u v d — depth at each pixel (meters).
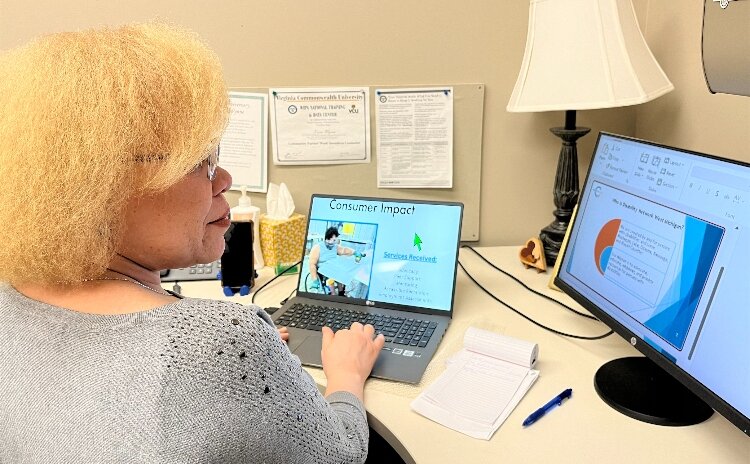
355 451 0.81
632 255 1.05
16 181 0.57
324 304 1.34
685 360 0.90
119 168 0.59
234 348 0.61
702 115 1.36
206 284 1.50
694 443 0.87
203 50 0.68
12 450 0.64
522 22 1.58
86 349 0.60
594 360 1.10
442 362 1.11
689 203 0.93
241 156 1.67
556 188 1.55
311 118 1.64
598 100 1.32
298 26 1.58
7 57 0.63
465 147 1.66
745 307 0.80
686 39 1.40
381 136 1.65
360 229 1.36
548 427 0.92
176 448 0.58
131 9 1.55
